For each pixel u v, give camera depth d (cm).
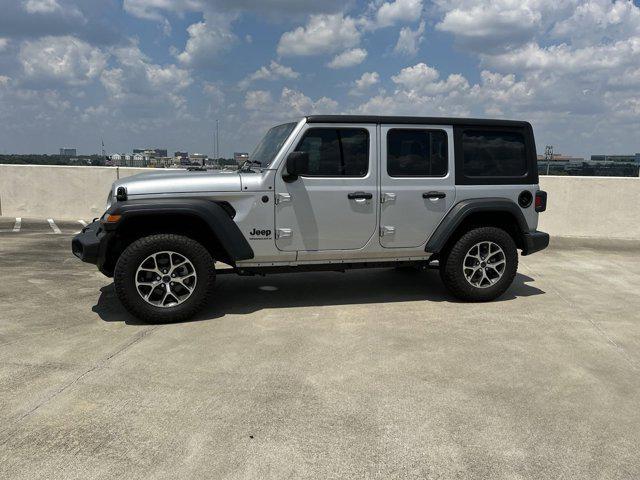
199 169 629
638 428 298
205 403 317
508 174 550
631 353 411
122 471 249
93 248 451
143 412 305
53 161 1227
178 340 421
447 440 281
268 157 506
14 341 413
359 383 348
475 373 367
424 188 521
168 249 451
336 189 496
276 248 491
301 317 489
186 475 247
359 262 527
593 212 988
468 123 532
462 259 531
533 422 302
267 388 338
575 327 472
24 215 1103
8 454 261
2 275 629
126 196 450
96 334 432
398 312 509
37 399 317
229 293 573
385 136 508
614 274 702
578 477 253
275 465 256
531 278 672
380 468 256
